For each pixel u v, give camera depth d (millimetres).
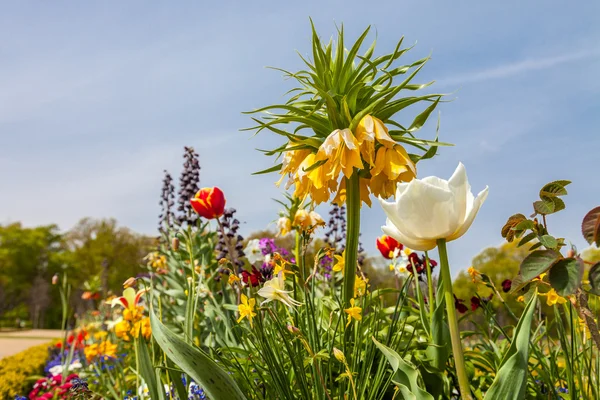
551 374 2260
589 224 1297
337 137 2439
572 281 1296
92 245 36719
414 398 1484
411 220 1454
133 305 2887
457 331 1404
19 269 43469
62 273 40594
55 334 26391
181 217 5297
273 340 2039
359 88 2521
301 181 2709
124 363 4773
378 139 2422
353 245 2441
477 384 2553
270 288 1891
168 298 5535
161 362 2365
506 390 1382
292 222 3078
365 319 2344
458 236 1468
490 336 2734
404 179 2531
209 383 1550
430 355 2281
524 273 1362
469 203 1521
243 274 2473
